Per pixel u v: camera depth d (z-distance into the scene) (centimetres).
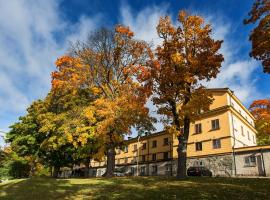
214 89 4547
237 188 1564
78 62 3178
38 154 4175
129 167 6278
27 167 5156
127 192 1631
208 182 1944
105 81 3112
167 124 2483
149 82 2509
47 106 4097
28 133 4238
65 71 3189
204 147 4406
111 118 2719
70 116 3356
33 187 2002
